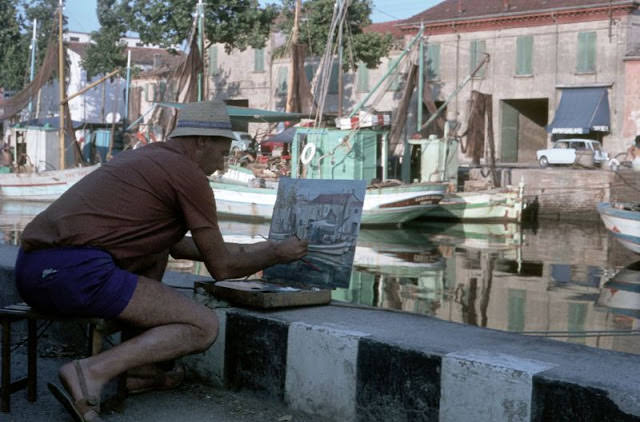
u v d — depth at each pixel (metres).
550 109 43.91
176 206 3.06
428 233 26.34
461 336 3.13
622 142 41.78
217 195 29.42
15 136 38.09
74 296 2.90
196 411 3.32
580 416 2.48
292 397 3.31
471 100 31.84
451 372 2.79
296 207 3.91
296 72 36.25
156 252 3.12
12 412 3.26
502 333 3.21
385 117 27.05
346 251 3.64
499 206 29.94
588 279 17.03
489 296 14.79
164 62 62.12
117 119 58.88
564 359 2.79
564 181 31.50
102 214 2.94
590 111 41.91
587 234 26.39
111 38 54.88
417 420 2.89
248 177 29.27
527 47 44.34
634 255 21.19
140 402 3.41
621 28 41.59
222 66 56.03
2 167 38.28
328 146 26.73
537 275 17.47
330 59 28.02
